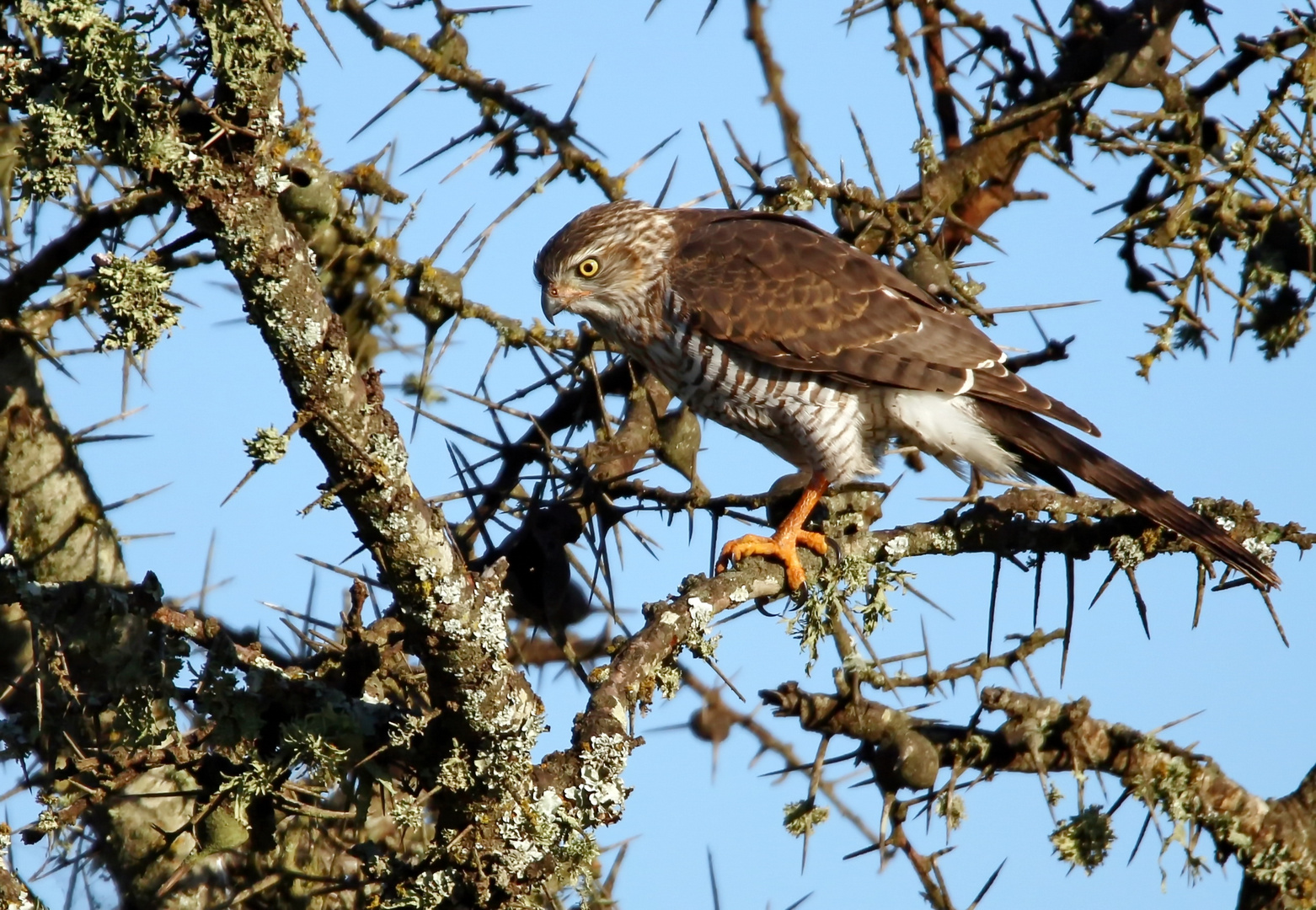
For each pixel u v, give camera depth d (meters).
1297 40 10.81
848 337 11.59
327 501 6.46
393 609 8.64
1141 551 9.00
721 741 9.70
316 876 7.20
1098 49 11.33
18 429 9.27
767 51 10.83
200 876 8.87
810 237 12.27
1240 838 8.41
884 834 8.05
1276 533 9.05
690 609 7.97
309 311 6.28
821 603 8.84
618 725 7.25
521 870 6.79
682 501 9.38
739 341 11.78
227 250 6.17
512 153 10.11
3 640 9.46
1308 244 10.41
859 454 11.88
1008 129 11.14
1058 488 11.62
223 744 7.06
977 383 11.45
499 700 6.82
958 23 11.52
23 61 5.99
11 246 9.19
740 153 10.98
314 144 8.63
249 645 7.45
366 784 7.18
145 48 5.88
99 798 6.77
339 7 9.42
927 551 9.16
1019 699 8.20
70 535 9.38
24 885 6.89
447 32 9.68
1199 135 11.04
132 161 6.00
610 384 11.11
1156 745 8.33
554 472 9.59
